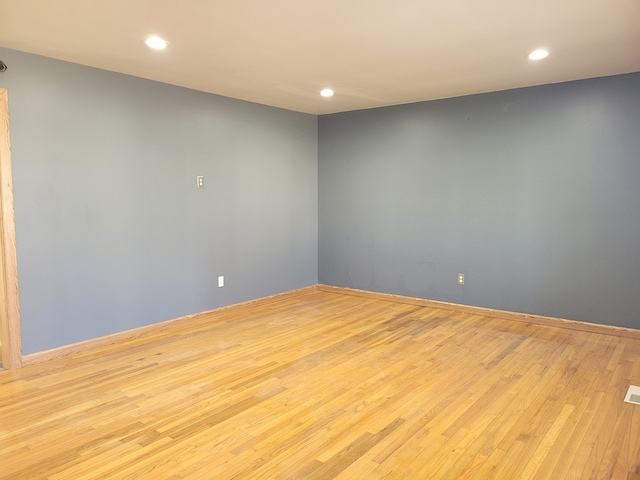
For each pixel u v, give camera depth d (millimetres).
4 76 3389
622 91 4199
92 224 3984
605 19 2830
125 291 4270
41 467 2281
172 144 4578
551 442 2502
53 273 3748
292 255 6109
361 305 5656
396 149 5652
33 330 3650
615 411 2844
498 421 2732
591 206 4441
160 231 4535
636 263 4250
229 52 3463
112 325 4184
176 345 4129
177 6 2598
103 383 3287
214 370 3533
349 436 2572
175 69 3961
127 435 2582
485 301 5145
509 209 4910
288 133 5914
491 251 5062
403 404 2957
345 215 6191
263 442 2512
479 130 5031
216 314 5145
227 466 2289
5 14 2717
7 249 3453
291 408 2906
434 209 5426
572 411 2848
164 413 2840
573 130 4473
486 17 2789
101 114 3984
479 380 3328
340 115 6094
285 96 5082
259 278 5656
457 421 2734
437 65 3846
